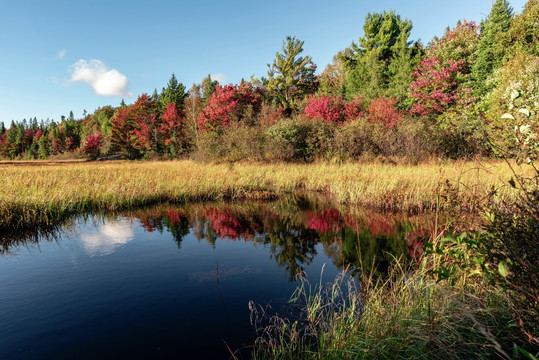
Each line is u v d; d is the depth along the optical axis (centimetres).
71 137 7975
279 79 3778
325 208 905
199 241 611
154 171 1534
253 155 1909
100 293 384
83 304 354
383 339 251
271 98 3900
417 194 831
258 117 3100
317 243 591
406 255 501
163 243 598
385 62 3148
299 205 958
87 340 284
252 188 1180
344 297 367
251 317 324
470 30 2391
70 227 712
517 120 236
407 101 2559
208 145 2170
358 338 262
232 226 729
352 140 1736
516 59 1587
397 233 630
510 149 247
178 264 485
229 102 3256
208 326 308
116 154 4881
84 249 559
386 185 951
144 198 991
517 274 205
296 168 1538
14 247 568
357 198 941
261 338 285
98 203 916
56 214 791
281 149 1819
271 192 1142
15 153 8781
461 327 245
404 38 2892
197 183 1173
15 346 274
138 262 495
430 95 2189
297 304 354
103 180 1203
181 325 310
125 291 389
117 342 280
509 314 229
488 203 272
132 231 684
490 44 2158
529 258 206
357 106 2556
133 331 299
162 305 352
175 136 3875
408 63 2684
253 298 371
